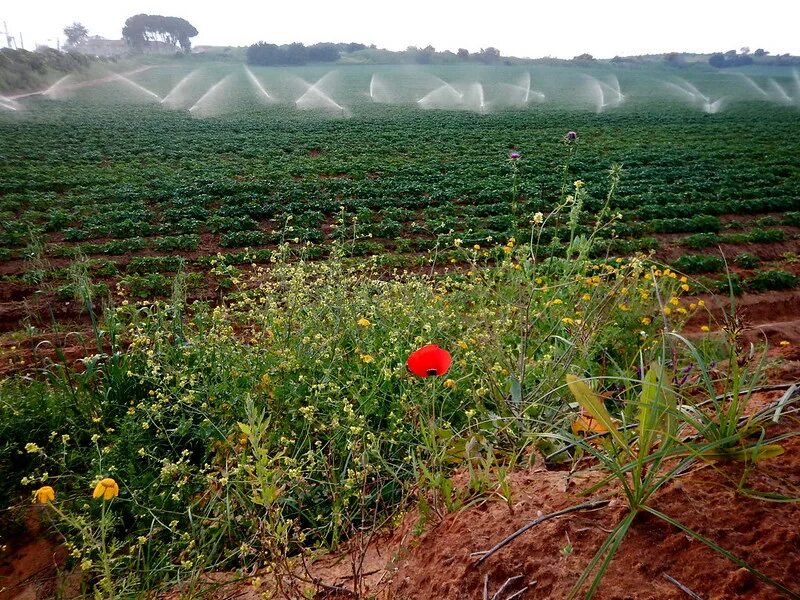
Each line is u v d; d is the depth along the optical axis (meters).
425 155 30.12
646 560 1.50
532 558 1.67
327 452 3.14
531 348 3.86
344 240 14.12
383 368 3.53
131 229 14.64
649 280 4.76
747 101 72.31
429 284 5.53
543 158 27.83
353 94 76.75
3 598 2.95
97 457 3.56
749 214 17.19
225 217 16.12
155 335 4.51
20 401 4.29
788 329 8.09
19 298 10.21
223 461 3.27
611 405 3.33
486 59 139.12
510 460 2.53
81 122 42.81
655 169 24.30
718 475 1.74
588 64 135.12
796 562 1.37
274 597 2.26
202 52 149.12
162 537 3.01
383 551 2.38
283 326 4.58
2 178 21.22
